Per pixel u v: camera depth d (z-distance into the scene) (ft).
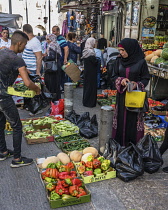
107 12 37.06
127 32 30.99
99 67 26.48
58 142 13.80
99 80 26.91
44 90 17.38
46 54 19.86
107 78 26.43
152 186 10.11
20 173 10.91
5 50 9.98
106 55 27.61
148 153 10.93
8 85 10.18
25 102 17.99
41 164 11.34
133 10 29.25
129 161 10.34
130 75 10.71
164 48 18.31
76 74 20.51
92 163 10.68
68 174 9.90
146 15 28.30
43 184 9.85
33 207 8.77
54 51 19.10
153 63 18.34
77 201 8.86
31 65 18.72
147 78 10.80
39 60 18.74
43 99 17.31
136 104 10.49
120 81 10.63
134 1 28.81
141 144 11.19
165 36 27.37
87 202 9.04
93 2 33.68
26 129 15.21
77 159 11.47
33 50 18.42
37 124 15.29
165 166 11.78
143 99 10.40
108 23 39.55
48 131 15.19
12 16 43.39
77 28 51.96
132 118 11.25
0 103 10.17
